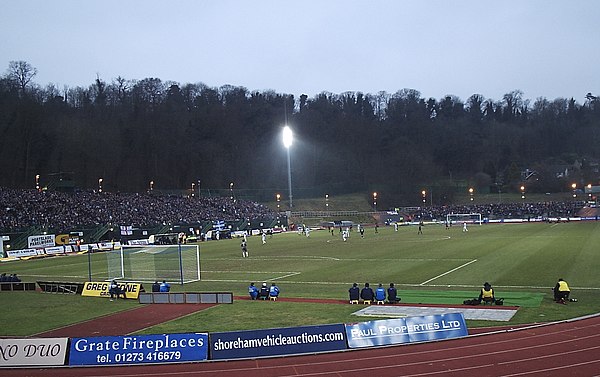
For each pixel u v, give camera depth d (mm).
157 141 152750
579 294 31938
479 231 91250
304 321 27484
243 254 63812
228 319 28672
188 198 123375
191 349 21547
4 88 126562
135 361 21438
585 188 166625
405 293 34406
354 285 31859
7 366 21656
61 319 31172
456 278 39906
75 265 62844
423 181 176500
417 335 22641
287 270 49688
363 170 179625
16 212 87188
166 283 40188
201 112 174875
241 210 125562
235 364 20812
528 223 113250
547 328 23984
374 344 22172
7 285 42469
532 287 34844
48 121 130500
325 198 159125
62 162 131000
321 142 186250
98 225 91500
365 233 99312
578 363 19125
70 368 21328
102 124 145750
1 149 118188
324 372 19344
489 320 25766
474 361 19781
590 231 80062
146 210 106938
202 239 96938
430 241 74312
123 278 47375
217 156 163625
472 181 183750
